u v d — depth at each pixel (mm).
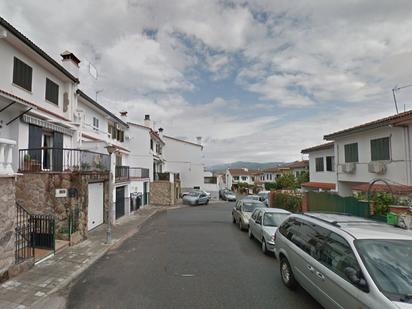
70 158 12930
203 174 47719
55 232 9883
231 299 5656
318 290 4742
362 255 4031
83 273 7344
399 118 13641
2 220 6359
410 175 13961
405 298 3328
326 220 5574
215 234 13469
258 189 52906
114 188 16578
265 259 8859
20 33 10547
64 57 15641
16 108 10641
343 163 19531
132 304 5410
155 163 36375
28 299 5633
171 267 7898
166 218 20047
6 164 6551
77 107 16516
